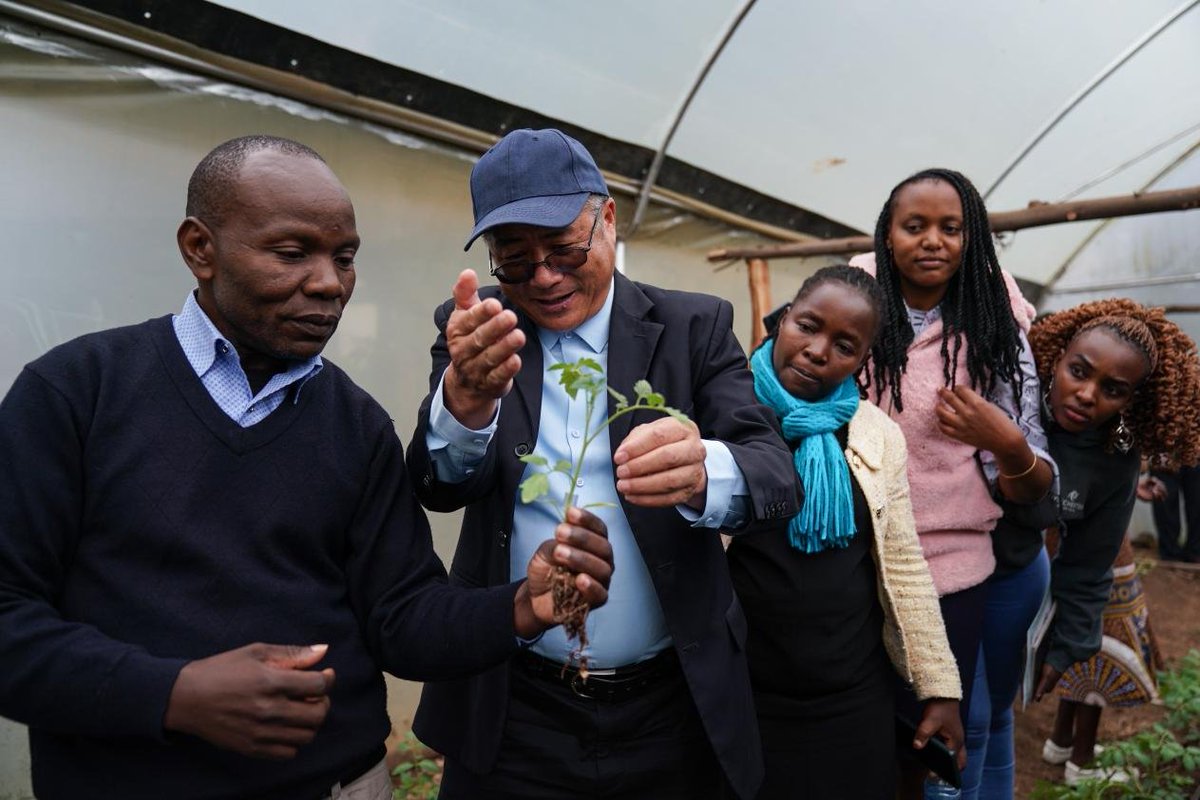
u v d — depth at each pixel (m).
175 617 1.21
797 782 2.01
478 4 3.29
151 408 1.25
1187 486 6.85
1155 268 7.35
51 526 1.18
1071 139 5.77
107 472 1.21
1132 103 5.58
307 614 1.30
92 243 2.79
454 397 1.39
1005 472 2.24
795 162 4.94
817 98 4.55
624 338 1.68
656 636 1.68
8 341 2.66
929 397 2.36
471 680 1.70
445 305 1.79
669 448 1.32
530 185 1.50
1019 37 4.63
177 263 2.97
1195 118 5.97
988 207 6.29
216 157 1.25
